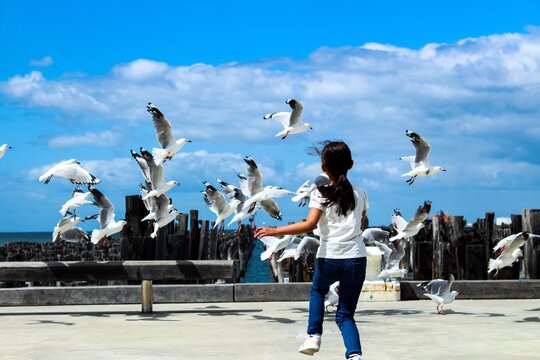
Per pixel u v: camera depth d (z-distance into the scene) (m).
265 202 14.37
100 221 14.04
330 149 7.15
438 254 18.81
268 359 8.23
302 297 14.91
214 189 14.91
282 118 17.39
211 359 8.24
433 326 11.09
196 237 18.97
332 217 7.02
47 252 41.75
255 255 63.94
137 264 12.78
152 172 14.67
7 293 14.19
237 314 12.79
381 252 14.62
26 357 8.49
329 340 9.66
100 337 10.06
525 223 18.55
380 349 8.88
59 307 14.00
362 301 15.04
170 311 13.21
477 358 8.23
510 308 13.70
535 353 8.57
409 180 16.89
